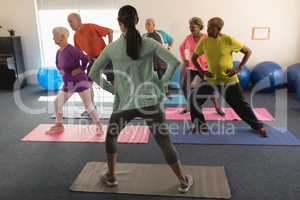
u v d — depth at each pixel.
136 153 3.10
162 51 2.08
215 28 3.09
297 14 5.41
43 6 5.78
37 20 5.90
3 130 3.82
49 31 6.00
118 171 2.72
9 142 3.45
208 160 2.93
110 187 2.49
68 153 3.15
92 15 5.70
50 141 3.46
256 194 2.39
